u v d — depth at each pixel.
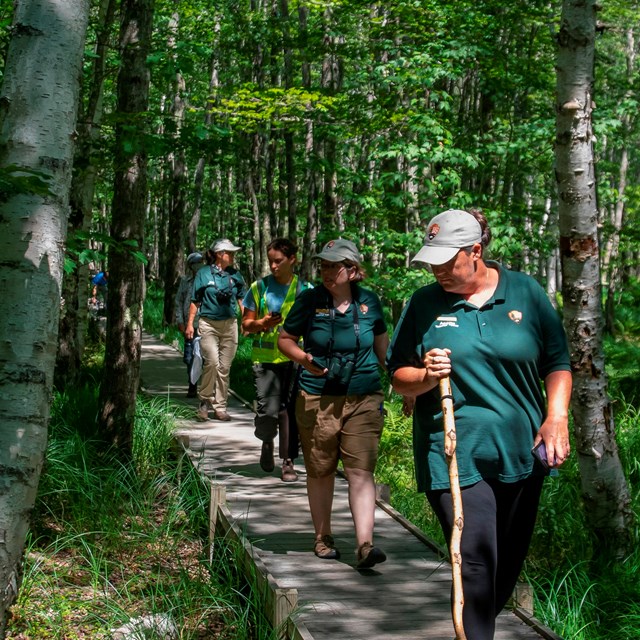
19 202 3.58
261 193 31.42
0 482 3.53
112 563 5.82
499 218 11.69
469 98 16.56
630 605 5.29
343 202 18.22
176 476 7.94
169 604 5.22
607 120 12.05
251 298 7.47
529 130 12.05
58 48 3.65
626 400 11.41
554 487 7.31
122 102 7.73
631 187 26.97
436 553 5.69
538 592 5.56
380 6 13.55
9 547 3.57
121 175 7.85
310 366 5.22
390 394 12.06
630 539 6.22
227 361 10.70
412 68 12.36
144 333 23.05
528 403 3.49
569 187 5.92
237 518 6.33
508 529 3.54
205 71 26.50
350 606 4.71
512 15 12.51
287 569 5.32
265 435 7.55
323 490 5.49
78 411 9.05
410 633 4.35
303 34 16.20
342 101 13.62
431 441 3.51
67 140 3.70
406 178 11.82
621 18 22.05
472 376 3.43
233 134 7.70
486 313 3.47
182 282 12.18
